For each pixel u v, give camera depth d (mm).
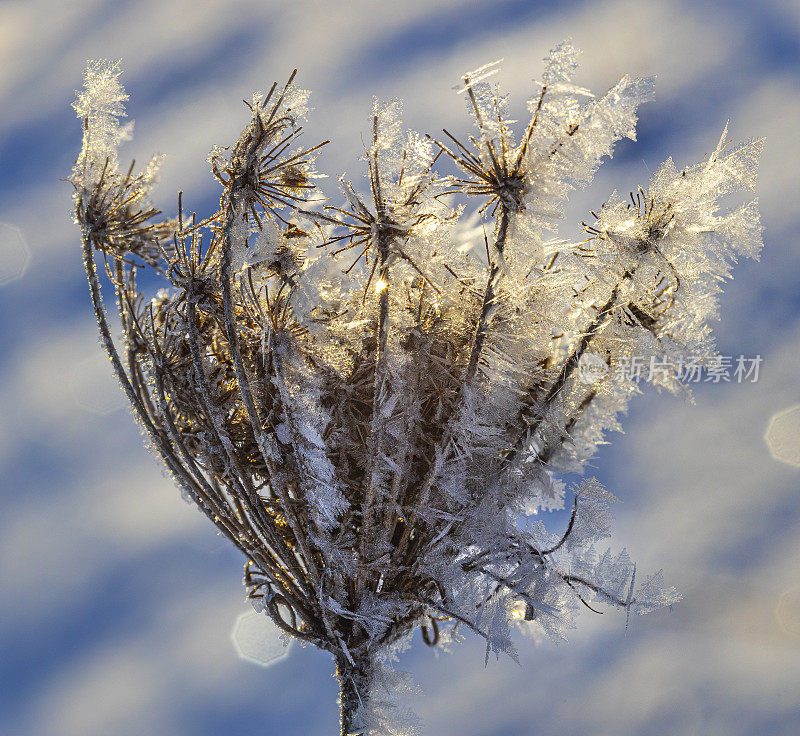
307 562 406
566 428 407
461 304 406
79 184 404
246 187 400
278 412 404
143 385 411
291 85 401
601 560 409
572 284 406
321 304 406
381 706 409
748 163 403
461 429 403
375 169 398
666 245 402
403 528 407
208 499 409
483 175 398
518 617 412
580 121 397
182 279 404
